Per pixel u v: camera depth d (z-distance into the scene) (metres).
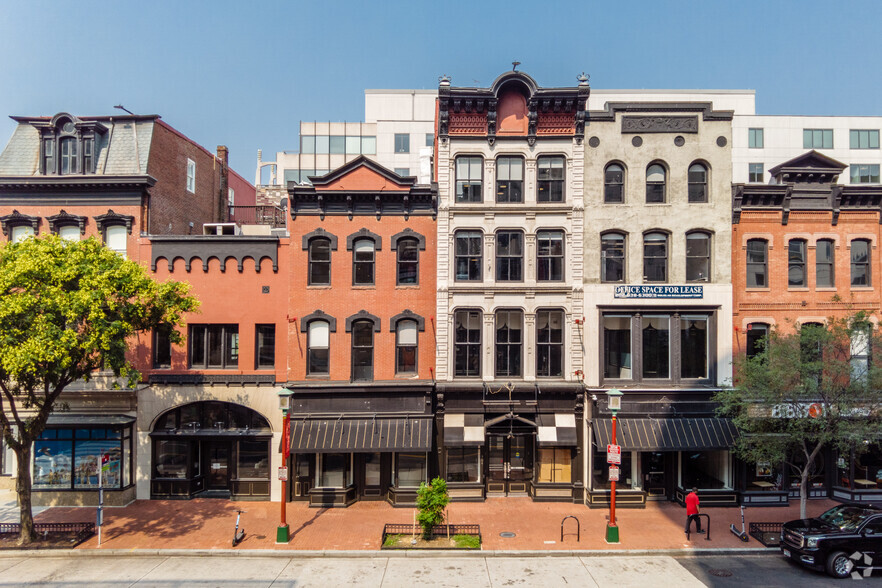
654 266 23.28
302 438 21.92
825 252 23.72
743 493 22.27
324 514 21.50
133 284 17.75
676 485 23.02
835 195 23.36
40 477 22.31
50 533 18.62
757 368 19.17
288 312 23.34
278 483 22.98
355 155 54.47
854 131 54.81
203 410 23.53
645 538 18.88
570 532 19.39
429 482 22.81
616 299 22.89
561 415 22.81
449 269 23.06
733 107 55.38
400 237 23.34
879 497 22.91
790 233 23.45
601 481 22.36
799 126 54.78
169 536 19.02
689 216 23.03
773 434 19.27
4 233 23.80
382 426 22.23
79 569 16.66
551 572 16.52
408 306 23.27
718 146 23.20
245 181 39.94
